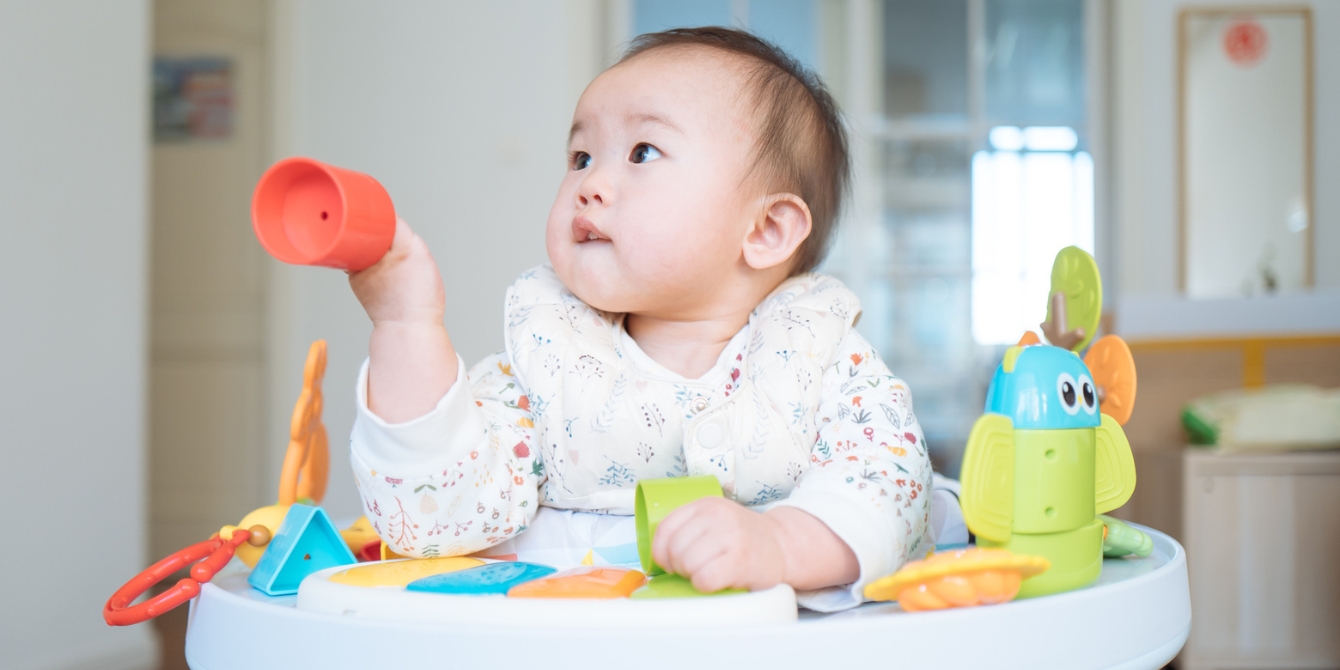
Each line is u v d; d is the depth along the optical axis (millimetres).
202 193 2689
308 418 597
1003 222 2896
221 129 2691
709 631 344
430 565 462
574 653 343
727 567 394
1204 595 1567
